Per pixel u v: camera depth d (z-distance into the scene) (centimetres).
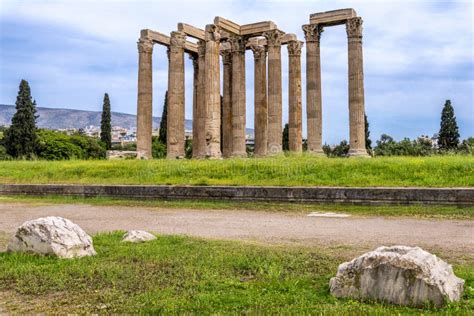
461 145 5888
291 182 2305
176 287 746
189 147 7306
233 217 1734
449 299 633
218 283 763
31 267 863
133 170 3017
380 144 5928
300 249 1044
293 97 4562
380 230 1341
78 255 968
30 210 2062
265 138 4797
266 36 4356
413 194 1850
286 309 623
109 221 1670
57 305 678
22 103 7950
